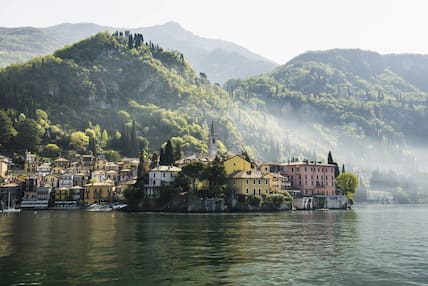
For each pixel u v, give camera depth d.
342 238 102.44
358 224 142.25
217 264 70.00
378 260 74.50
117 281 59.28
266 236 105.06
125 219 165.62
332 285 58.62
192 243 92.12
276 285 58.09
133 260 72.81
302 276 62.84
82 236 104.31
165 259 73.69
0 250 82.25
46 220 161.75
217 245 89.44
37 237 102.25
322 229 123.38
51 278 60.56
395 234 111.88
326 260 74.06
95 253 79.12
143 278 60.88
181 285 57.66
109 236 104.50
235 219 164.12
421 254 80.50
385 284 59.44
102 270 65.38
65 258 74.19
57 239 98.44
